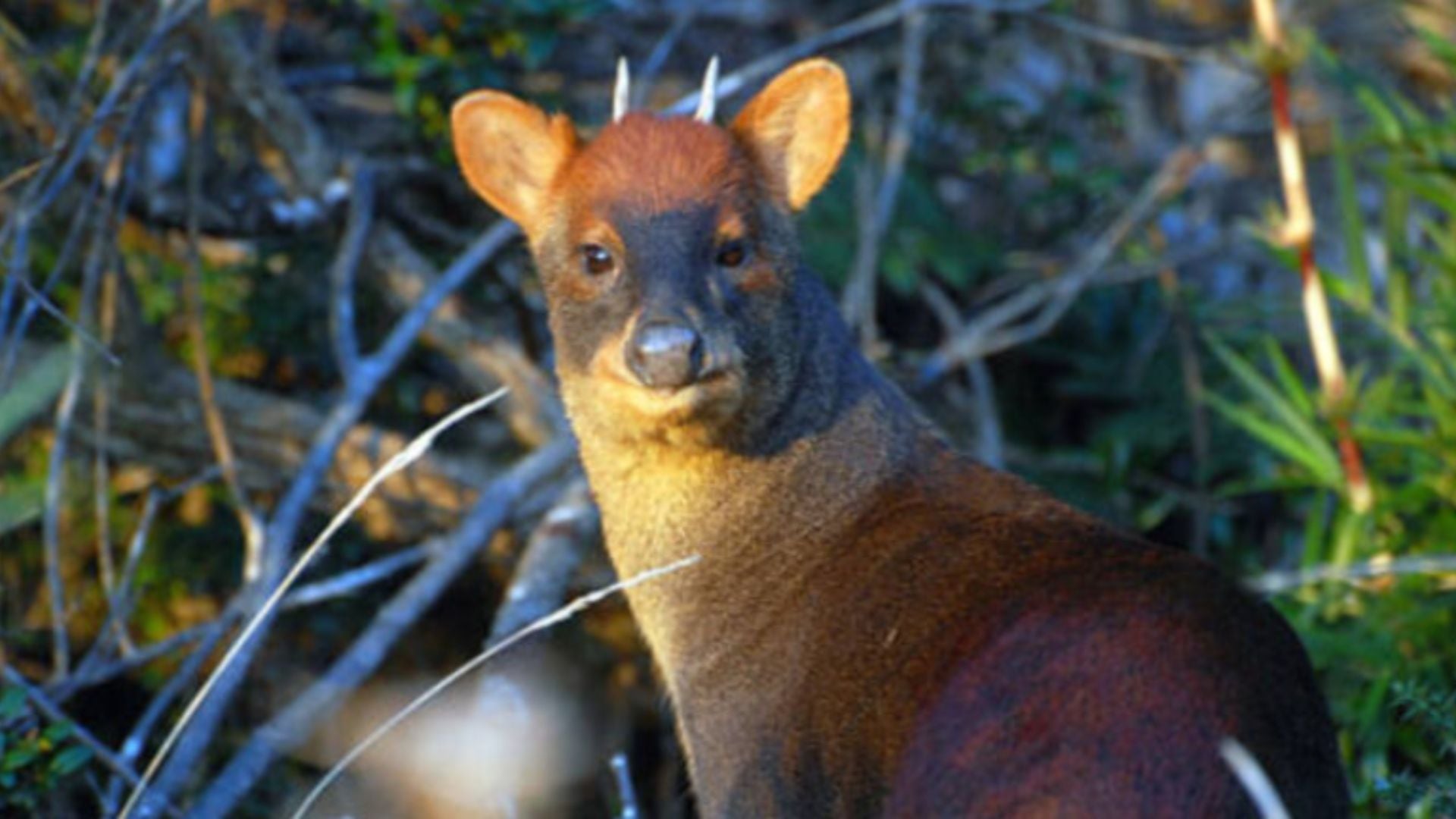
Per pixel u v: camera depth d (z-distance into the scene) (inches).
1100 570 288.7
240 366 540.4
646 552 343.0
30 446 497.0
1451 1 591.5
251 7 543.5
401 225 534.3
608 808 486.6
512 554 486.6
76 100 438.6
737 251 334.3
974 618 294.5
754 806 324.5
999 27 629.0
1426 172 477.1
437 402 549.0
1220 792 254.1
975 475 333.4
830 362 342.0
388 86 572.4
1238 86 665.0
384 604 499.2
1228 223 658.8
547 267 347.6
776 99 347.3
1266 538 561.6
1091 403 613.9
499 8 510.3
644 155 337.4
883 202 546.9
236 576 502.0
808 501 336.2
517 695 401.1
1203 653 265.6
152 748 470.3
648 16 602.5
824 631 320.5
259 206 512.4
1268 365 586.9
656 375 321.7
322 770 483.8
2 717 368.8
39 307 460.4
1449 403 448.5
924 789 275.7
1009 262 595.5
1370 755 390.6
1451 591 420.5
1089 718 263.1
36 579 494.9
